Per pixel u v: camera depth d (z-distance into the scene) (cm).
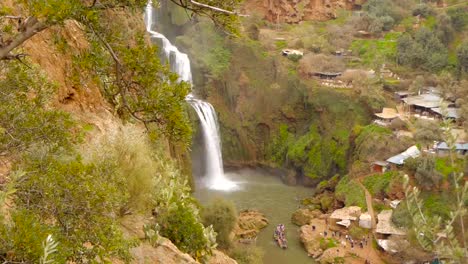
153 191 1769
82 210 783
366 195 4706
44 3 695
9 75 882
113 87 957
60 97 1945
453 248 504
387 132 5381
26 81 898
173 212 1836
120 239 823
